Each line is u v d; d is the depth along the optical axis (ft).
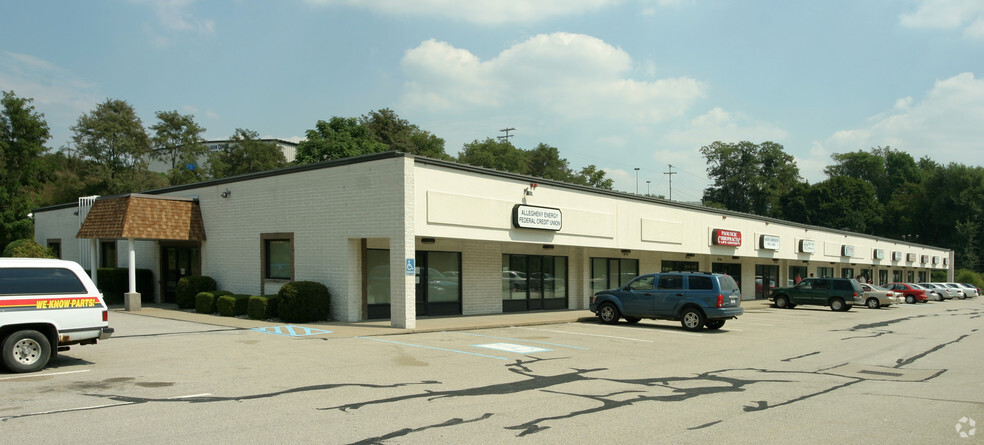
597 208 79.00
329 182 62.34
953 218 273.13
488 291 75.97
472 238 61.82
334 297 61.31
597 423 23.82
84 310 34.24
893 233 298.97
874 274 188.75
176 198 74.84
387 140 184.24
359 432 21.94
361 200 59.31
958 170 276.21
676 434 22.40
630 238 84.69
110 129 176.35
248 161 203.82
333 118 153.28
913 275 224.94
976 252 272.72
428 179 57.88
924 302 142.82
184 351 40.65
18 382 29.91
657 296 63.77
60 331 33.40
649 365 38.93
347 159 60.29
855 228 283.18
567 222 73.41
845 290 104.88
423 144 191.72
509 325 62.75
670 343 50.83
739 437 22.09
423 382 31.71
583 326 63.98
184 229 74.28
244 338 47.85
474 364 37.81
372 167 58.59
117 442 20.26
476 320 65.57
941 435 22.63
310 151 144.77
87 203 92.63
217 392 28.30
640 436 22.04
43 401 26.00
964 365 41.19
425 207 57.41
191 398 26.99
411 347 44.88
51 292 33.32
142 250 85.40
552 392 29.71
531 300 81.87
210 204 75.61
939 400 28.94
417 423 23.38
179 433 21.40
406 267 55.52
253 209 70.28
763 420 24.68
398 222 55.98
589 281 90.12
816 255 140.46
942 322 80.94
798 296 109.40
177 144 191.72
